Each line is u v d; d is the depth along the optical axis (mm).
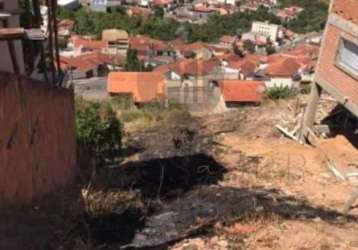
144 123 14891
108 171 10008
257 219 7371
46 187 7004
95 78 46312
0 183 5055
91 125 11164
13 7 8312
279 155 11047
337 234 6926
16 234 5242
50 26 9750
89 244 6086
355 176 9719
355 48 10234
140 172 10141
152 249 6328
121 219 7379
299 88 17188
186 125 14227
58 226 6184
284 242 6586
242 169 10297
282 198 8586
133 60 53562
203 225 7184
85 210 7207
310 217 7617
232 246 6461
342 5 10680
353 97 10273
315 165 10469
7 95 5215
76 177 9234
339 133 12016
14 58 6473
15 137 5512
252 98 24438
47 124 7012
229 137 12695
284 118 13250
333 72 10984
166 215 7684
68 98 8609
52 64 9703
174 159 11047
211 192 8844
